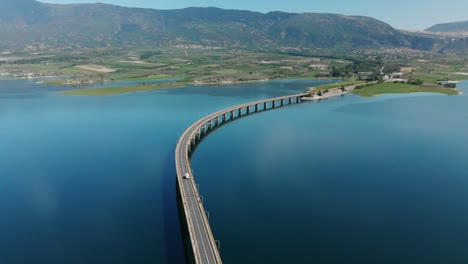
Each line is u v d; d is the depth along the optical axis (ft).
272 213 365.40
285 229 334.65
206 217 324.39
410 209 373.81
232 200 394.93
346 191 418.10
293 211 369.50
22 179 465.88
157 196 414.41
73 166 511.81
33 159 541.75
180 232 339.77
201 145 620.08
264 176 466.70
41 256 305.32
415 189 422.82
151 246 317.63
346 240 316.19
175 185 444.14
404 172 476.13
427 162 513.86
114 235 334.65
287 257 292.40
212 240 286.46
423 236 323.37
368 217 357.61
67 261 298.35
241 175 470.80
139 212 376.68
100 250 312.29
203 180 454.40
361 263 284.82
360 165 504.02
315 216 358.64
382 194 410.11
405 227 338.34
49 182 454.81
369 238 319.68
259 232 329.52
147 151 578.25
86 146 605.73
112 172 488.02
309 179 454.81
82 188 437.17
